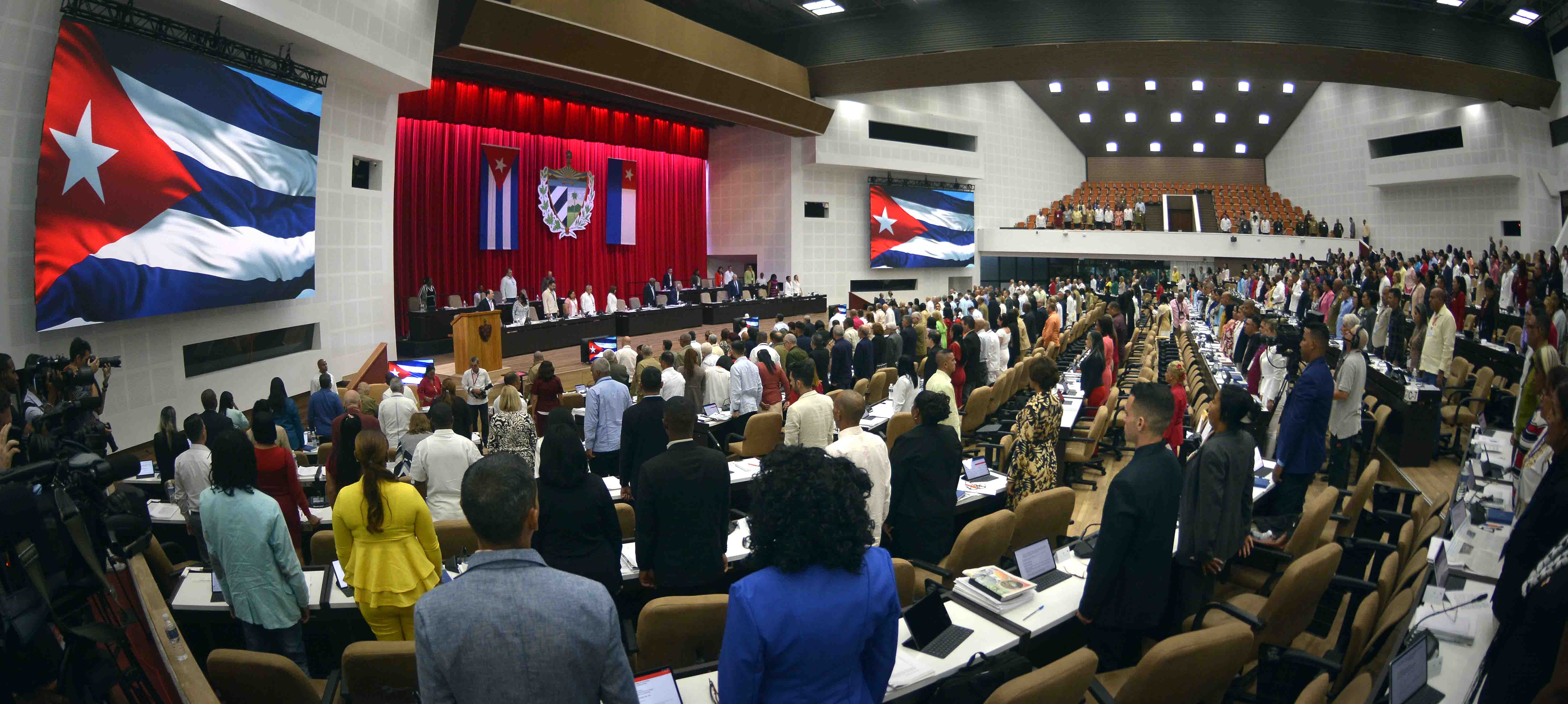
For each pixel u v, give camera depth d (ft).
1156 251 94.58
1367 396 32.12
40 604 6.52
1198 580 13.47
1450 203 84.79
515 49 47.80
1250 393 29.73
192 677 8.09
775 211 80.33
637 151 72.69
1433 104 83.76
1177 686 9.57
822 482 6.70
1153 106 101.45
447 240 58.49
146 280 28.22
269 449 15.12
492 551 6.41
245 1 30.25
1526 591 7.54
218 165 31.27
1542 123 78.59
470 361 44.98
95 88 25.76
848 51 69.41
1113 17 64.23
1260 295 76.89
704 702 9.33
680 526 12.64
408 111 55.26
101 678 6.82
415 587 11.96
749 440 25.25
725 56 61.00
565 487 11.78
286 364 38.93
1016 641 11.07
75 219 25.39
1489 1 68.03
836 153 78.64
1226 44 64.13
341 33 35.63
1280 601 11.74
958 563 13.75
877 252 84.64
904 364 26.76
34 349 25.88
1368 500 22.53
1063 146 106.83
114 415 29.04
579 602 6.23
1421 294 46.65
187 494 16.35
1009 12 65.46
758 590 6.48
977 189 96.63
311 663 14.71
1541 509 8.91
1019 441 17.51
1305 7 64.69
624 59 53.47
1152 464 11.50
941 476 14.74
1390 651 10.62
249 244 33.45
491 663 5.99
